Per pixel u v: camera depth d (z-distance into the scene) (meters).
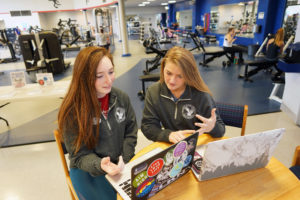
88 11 19.89
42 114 3.70
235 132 2.83
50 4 16.50
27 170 2.25
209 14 13.38
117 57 9.30
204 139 1.34
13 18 17.14
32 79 5.98
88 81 1.04
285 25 7.34
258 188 0.93
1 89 2.77
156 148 1.24
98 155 1.26
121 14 8.84
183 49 1.25
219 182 0.97
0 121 3.49
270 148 0.96
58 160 2.40
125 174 1.03
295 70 2.85
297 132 2.76
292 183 0.95
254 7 10.16
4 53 12.70
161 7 22.44
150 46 6.02
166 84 1.39
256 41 8.65
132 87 4.98
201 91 1.37
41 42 5.75
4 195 1.92
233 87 4.64
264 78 5.23
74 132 1.12
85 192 1.17
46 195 1.90
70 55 10.77
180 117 1.42
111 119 1.24
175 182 0.98
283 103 3.36
